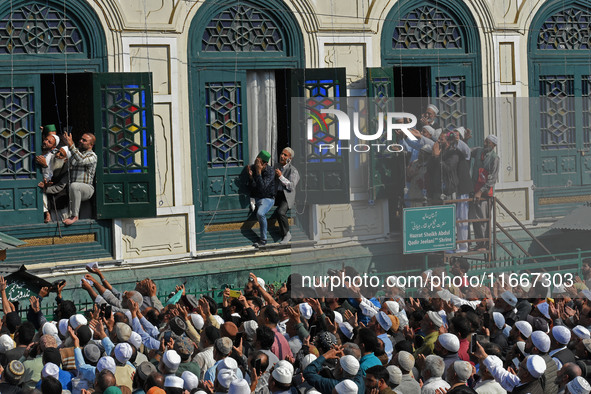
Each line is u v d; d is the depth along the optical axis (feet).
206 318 39.24
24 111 55.42
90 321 37.65
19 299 46.91
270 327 36.91
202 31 60.49
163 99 59.26
